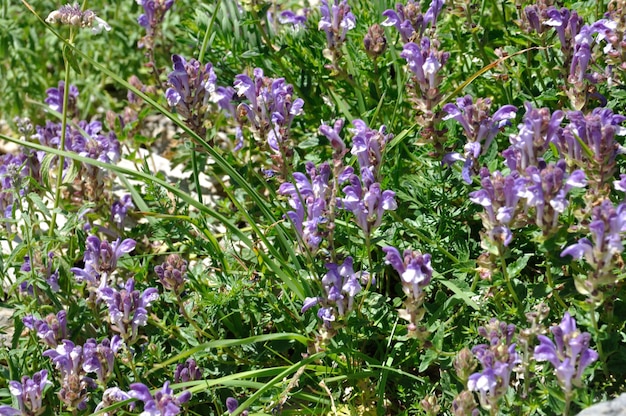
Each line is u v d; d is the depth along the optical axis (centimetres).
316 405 103
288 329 108
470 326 101
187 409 104
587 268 101
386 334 106
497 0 126
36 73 147
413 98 108
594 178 98
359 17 127
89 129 122
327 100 124
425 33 115
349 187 100
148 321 109
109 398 99
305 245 102
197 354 106
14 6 148
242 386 101
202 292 108
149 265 118
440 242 107
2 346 107
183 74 111
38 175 121
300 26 124
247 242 105
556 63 112
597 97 107
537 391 96
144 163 122
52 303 111
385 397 106
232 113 112
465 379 95
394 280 113
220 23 129
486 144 104
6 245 123
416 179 110
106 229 118
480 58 119
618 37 105
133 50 148
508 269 99
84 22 110
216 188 129
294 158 115
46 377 101
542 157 102
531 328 94
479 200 96
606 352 97
